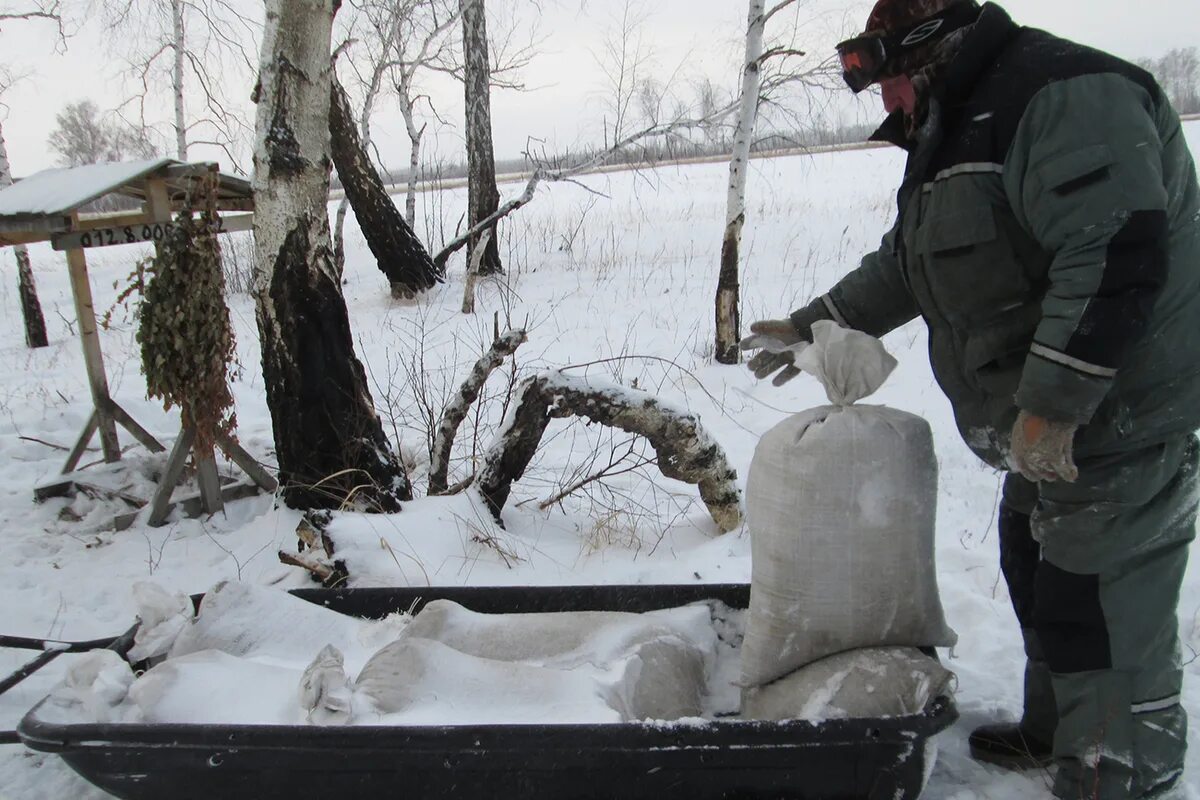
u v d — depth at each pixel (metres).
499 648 2.84
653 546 4.53
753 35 7.71
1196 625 3.54
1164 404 2.22
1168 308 2.20
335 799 2.34
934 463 2.62
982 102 2.26
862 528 2.52
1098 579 2.32
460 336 9.39
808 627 2.57
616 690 2.57
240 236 15.83
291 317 4.71
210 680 2.61
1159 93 2.20
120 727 2.31
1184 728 2.41
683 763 2.24
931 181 2.40
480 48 12.21
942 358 2.57
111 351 10.36
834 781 2.30
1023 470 2.22
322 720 2.39
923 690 2.34
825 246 13.15
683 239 14.90
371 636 2.98
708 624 3.07
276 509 5.05
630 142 10.56
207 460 5.30
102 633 3.98
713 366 7.98
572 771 2.27
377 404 7.08
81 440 5.87
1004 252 2.28
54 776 2.92
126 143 16.77
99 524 5.22
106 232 4.95
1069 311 2.07
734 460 5.80
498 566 4.20
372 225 11.46
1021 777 2.73
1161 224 2.02
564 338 9.11
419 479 5.56
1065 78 2.13
